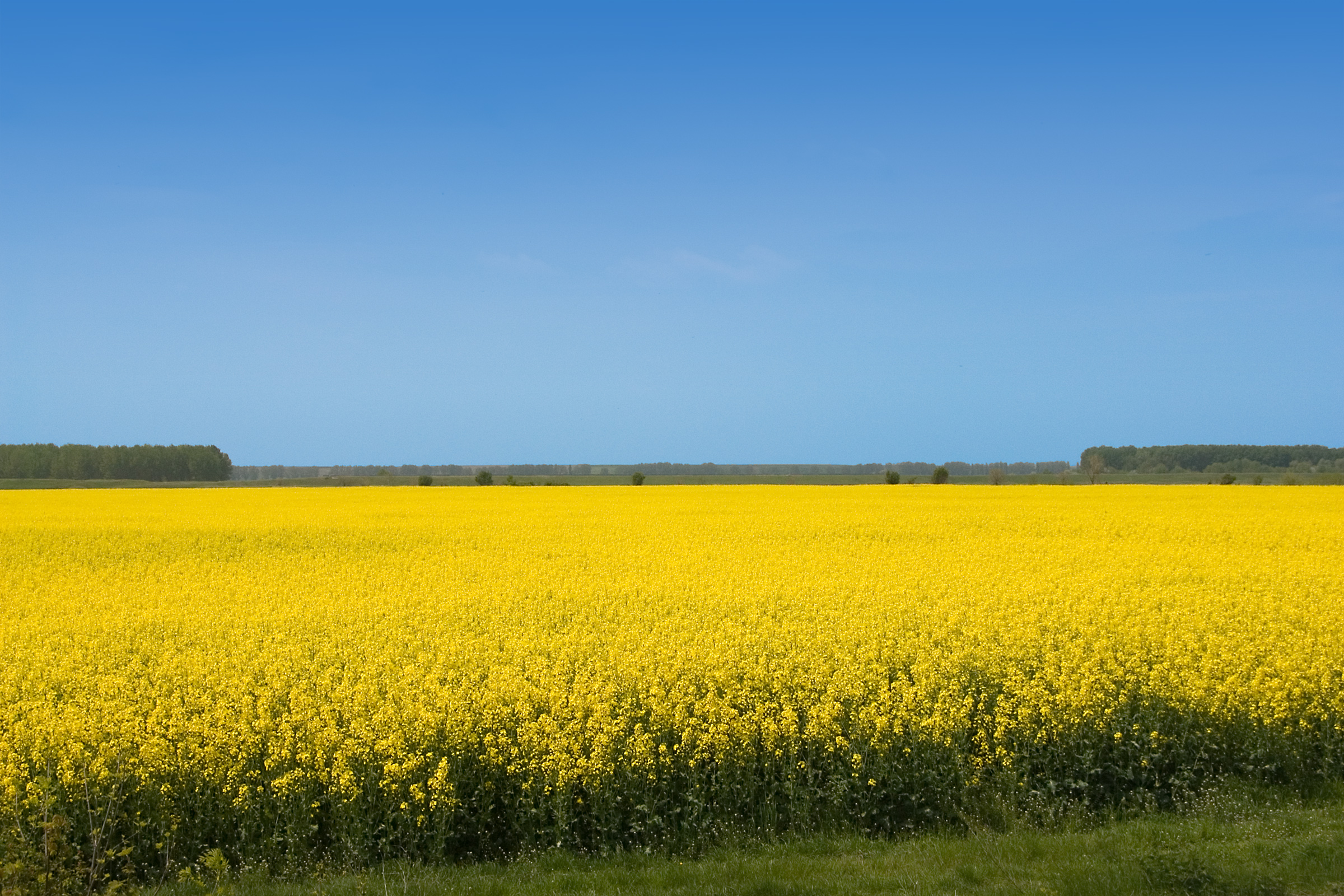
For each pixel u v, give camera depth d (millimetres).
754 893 7215
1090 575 19484
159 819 8391
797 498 46844
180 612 16312
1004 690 11227
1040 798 9289
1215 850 7363
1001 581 18781
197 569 21984
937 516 34469
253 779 8969
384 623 15250
